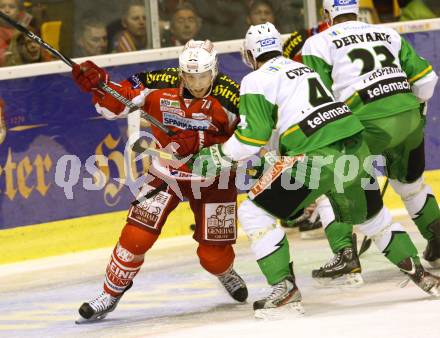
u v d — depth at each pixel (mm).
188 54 12789
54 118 19516
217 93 13219
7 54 19859
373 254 17156
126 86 13500
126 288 13836
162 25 21000
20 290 16844
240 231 20828
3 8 19766
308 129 12133
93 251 19891
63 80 19578
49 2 20219
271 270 12477
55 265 18812
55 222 19688
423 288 12672
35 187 19469
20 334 13383
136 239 13523
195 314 13695
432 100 22156
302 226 19609
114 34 20750
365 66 13172
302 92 12273
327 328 11344
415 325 10992
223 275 14133
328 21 14047
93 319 13797
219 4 21453
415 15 22797
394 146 13508
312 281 15414
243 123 12242
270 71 12359
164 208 13594
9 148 19188
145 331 12734
